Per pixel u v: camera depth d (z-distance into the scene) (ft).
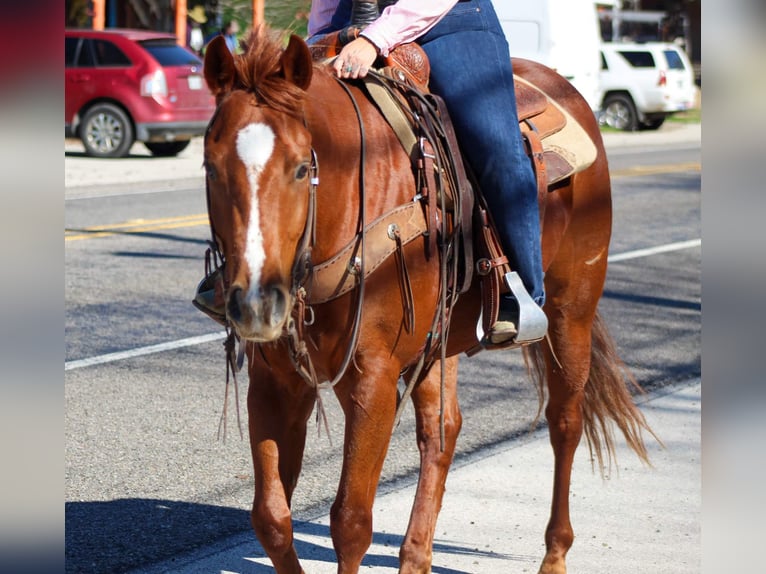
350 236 10.46
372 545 13.99
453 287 11.51
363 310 10.57
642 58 88.53
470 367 22.85
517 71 14.80
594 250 14.20
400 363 11.04
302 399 10.94
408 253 10.85
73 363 21.72
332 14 12.80
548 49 52.75
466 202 11.62
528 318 11.80
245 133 9.22
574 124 13.83
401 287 10.78
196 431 18.08
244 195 9.13
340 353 10.63
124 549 13.46
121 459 16.69
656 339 25.02
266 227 9.11
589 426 14.71
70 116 59.47
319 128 10.23
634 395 20.68
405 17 11.46
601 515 14.98
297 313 10.09
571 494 15.76
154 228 38.40
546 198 12.90
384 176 10.83
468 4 12.11
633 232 39.93
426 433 13.08
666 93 87.25
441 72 11.96
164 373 21.27
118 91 58.44
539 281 12.35
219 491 15.57
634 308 28.07
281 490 10.64
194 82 58.80
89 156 59.88
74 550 13.35
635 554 13.74
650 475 16.56
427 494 12.82
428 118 11.42
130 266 31.45
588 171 14.07
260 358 10.68
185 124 58.59
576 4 54.65
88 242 35.29
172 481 15.89
